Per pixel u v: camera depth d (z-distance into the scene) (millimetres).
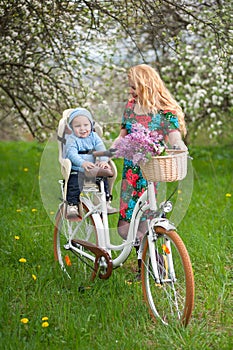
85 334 4336
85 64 9297
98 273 5156
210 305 4914
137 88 4953
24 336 4398
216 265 5758
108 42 8688
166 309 4734
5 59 8453
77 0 6930
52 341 4297
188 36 9766
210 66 10102
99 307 4777
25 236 6641
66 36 7840
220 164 12375
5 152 16172
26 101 10297
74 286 5238
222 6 7035
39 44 8398
